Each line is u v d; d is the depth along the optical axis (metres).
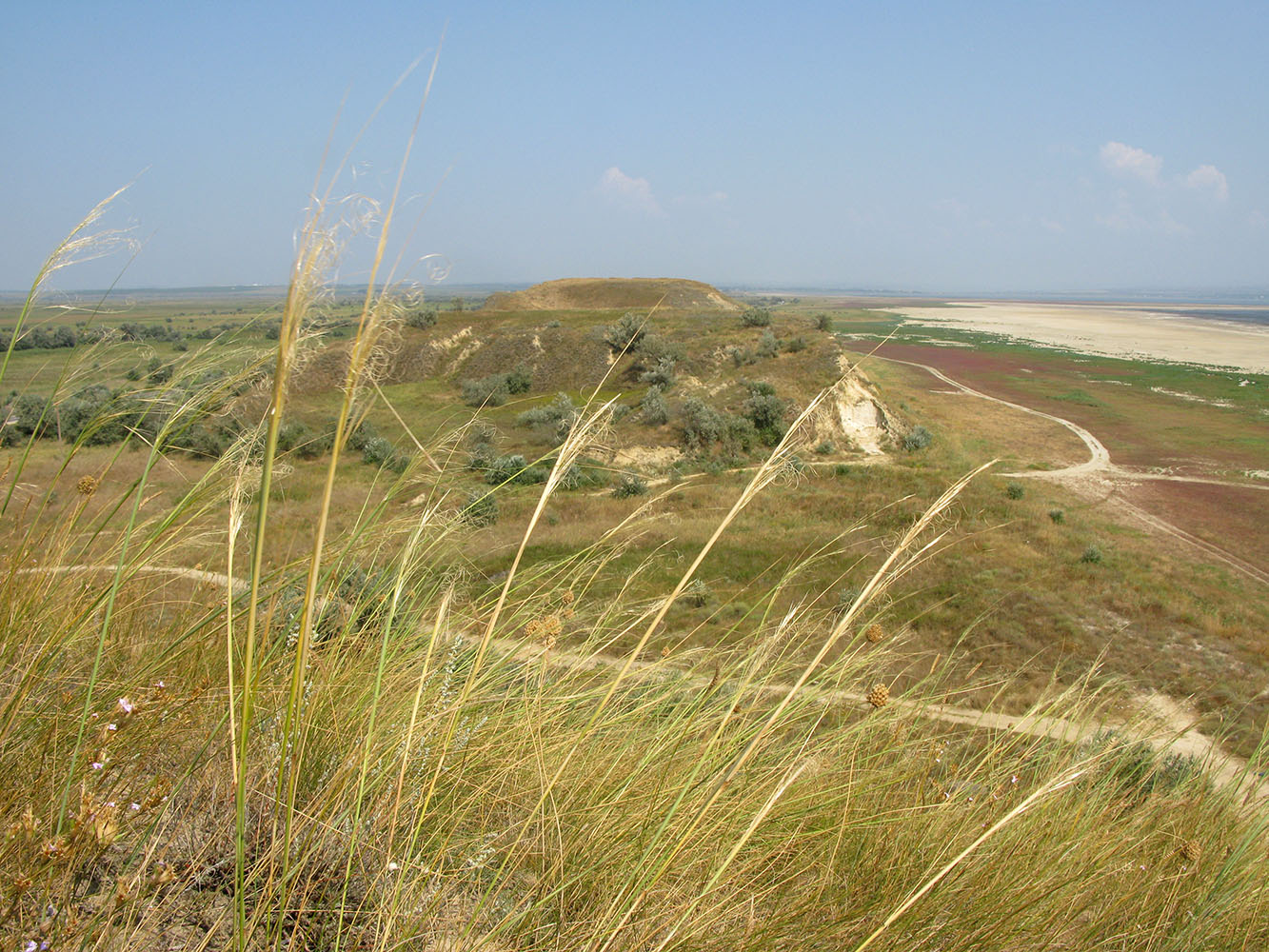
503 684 2.67
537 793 2.27
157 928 1.52
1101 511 34.59
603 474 32.31
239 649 2.07
